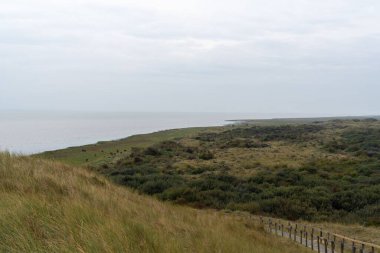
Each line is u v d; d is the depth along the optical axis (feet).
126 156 164.66
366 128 309.01
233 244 29.27
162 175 112.47
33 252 14.80
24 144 226.17
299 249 47.44
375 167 123.95
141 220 27.73
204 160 155.02
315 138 248.52
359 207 82.48
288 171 119.24
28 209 20.03
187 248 21.36
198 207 85.81
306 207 81.97
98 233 17.04
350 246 53.72
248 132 305.12
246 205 84.02
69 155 179.42
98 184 45.42
